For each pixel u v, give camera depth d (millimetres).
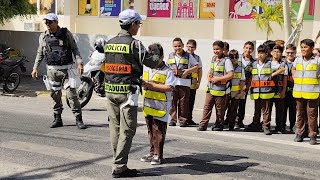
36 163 6492
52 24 8586
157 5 21484
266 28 18188
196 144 8070
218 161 6941
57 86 8930
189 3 20734
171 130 9289
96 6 23000
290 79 9445
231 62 9156
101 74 11258
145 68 6684
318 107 9188
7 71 13727
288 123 10734
